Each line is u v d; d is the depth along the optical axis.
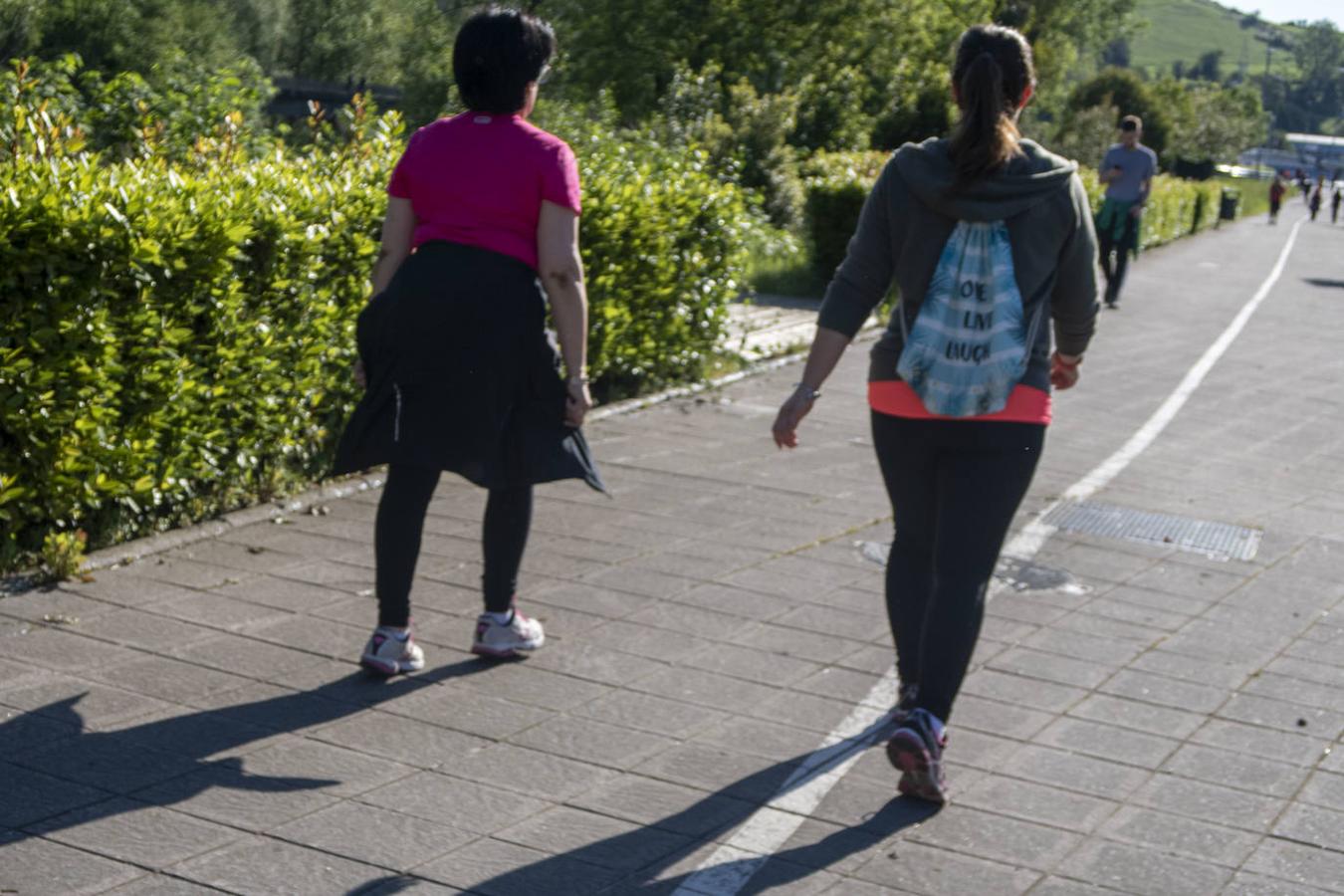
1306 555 7.50
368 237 7.62
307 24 53.22
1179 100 91.06
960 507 4.29
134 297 6.14
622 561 6.59
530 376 4.85
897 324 4.40
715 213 10.99
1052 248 4.27
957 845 4.08
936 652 4.25
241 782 4.20
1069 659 5.67
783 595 6.24
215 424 6.75
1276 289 23.78
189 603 5.67
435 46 43.06
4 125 7.32
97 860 3.70
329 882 3.67
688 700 5.02
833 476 8.59
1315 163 198.38
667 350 10.69
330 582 6.03
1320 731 5.07
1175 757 4.78
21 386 5.69
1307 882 3.97
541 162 4.79
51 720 4.52
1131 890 3.88
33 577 5.77
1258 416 11.66
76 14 32.25
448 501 7.40
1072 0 74.38
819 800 4.30
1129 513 8.19
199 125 9.86
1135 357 14.59
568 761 4.48
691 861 3.90
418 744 4.53
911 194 4.26
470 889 3.68
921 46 41.56
